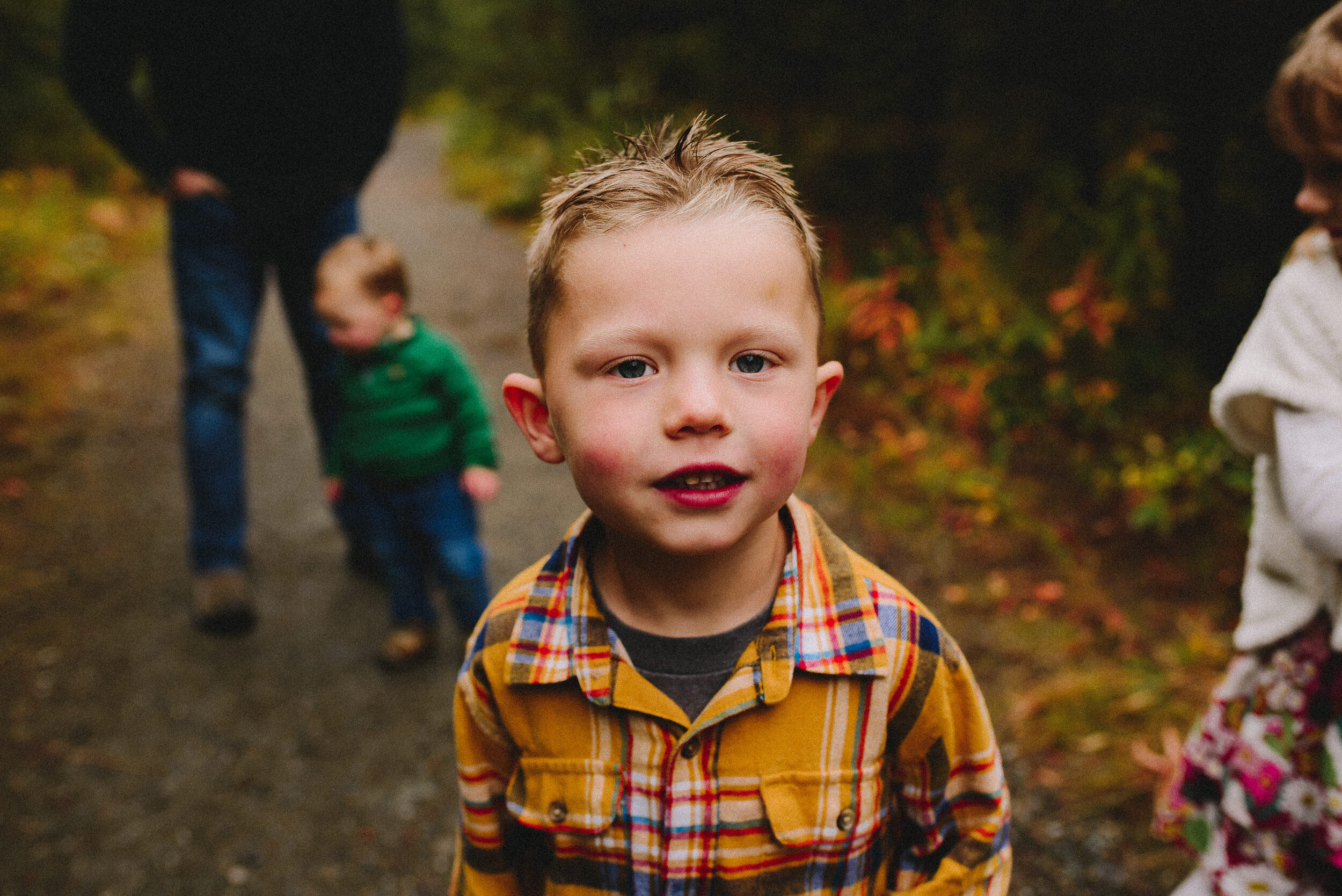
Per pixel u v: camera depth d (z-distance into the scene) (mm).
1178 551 2840
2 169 7617
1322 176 1165
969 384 3588
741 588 902
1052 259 3924
